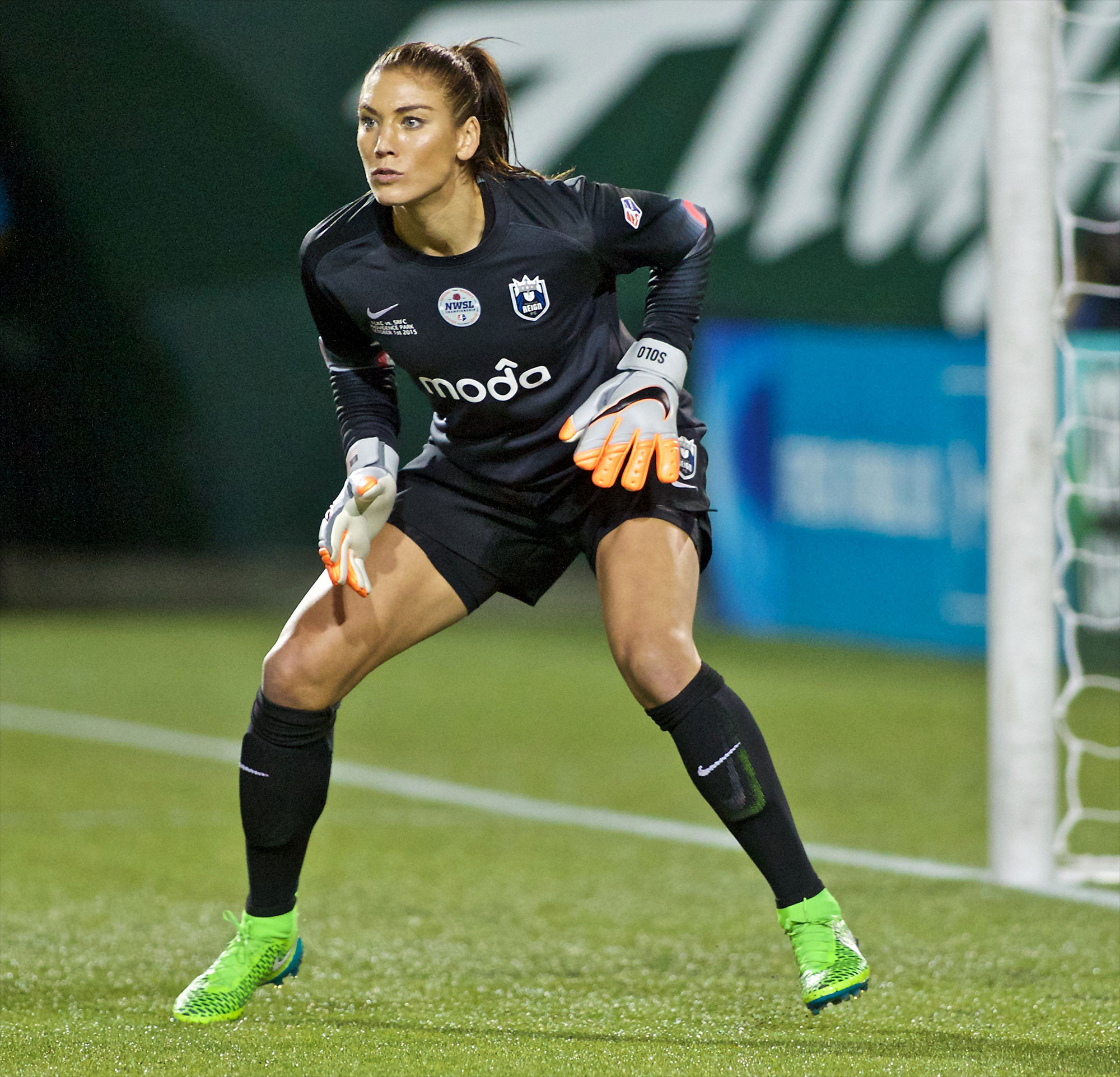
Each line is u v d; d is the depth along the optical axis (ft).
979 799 65.36
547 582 35.63
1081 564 106.32
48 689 98.58
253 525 158.30
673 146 126.93
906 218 117.08
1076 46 110.42
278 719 32.78
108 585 151.53
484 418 33.06
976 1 116.78
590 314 33.24
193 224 149.79
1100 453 105.29
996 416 49.06
